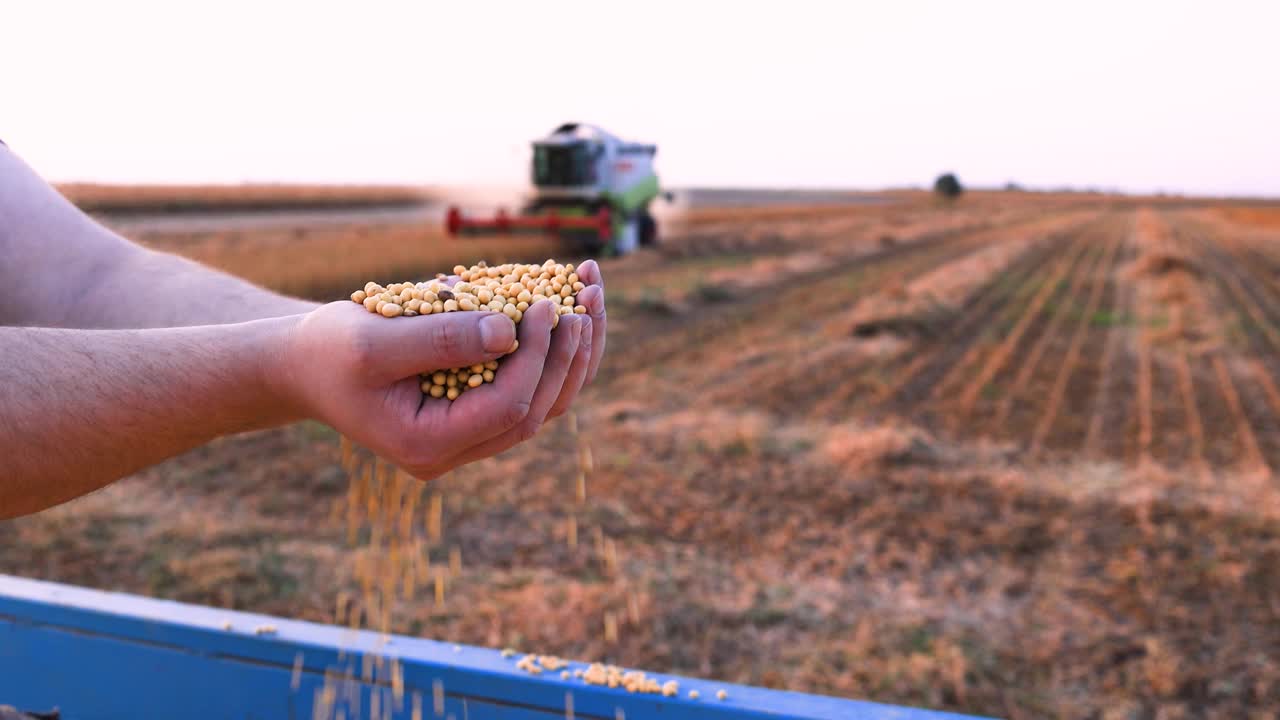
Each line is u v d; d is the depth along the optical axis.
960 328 14.27
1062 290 19.44
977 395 9.70
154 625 2.19
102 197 30.86
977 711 3.90
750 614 4.66
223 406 0.88
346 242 20.47
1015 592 4.98
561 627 4.48
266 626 2.16
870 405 9.16
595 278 1.18
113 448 0.83
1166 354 12.19
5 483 0.79
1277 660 4.29
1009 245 32.78
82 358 0.82
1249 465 7.34
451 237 21.52
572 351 1.02
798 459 7.16
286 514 5.95
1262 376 10.87
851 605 4.80
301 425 7.93
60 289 1.35
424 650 2.09
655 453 7.27
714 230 36.22
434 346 0.88
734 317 14.97
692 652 4.32
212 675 2.16
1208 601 4.86
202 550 5.32
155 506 6.01
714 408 8.91
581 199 22.38
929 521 5.91
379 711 2.06
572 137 22.41
